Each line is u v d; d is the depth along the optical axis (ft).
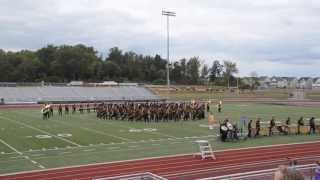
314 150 92.63
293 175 12.09
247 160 81.15
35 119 162.20
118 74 464.65
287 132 118.21
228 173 70.13
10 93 282.15
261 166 75.72
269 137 112.57
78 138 109.29
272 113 191.31
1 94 277.85
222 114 184.03
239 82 550.77
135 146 97.14
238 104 262.67
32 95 286.25
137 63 498.28
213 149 92.94
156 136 113.29
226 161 80.07
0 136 113.09
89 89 313.53
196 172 70.90
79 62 449.06
